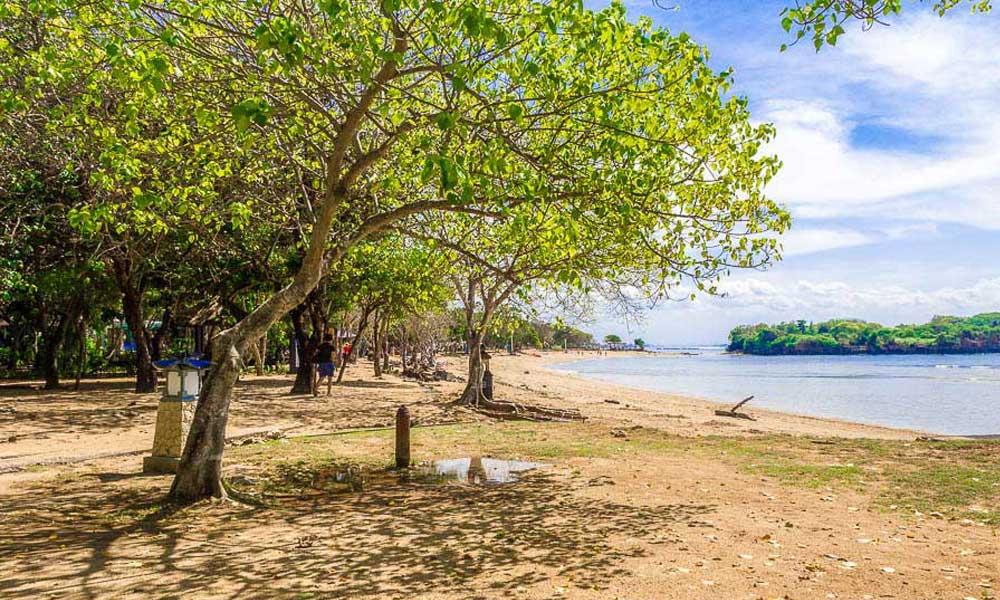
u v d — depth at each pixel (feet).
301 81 31.60
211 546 20.98
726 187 29.58
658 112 27.37
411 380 124.67
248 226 60.03
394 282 78.54
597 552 20.72
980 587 17.71
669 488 30.99
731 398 133.80
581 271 33.45
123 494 27.99
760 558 20.20
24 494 27.89
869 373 250.98
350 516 25.45
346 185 27.58
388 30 27.58
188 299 89.56
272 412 61.36
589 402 95.35
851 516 25.68
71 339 105.91
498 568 19.06
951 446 41.52
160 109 32.96
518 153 25.64
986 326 541.34
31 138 45.85
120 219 51.88
